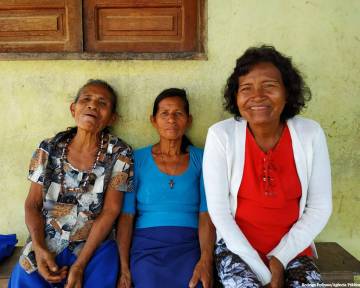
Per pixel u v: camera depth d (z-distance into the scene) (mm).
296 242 1760
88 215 2023
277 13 2258
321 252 2254
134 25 2293
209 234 2037
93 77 2309
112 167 2080
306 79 2316
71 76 2307
